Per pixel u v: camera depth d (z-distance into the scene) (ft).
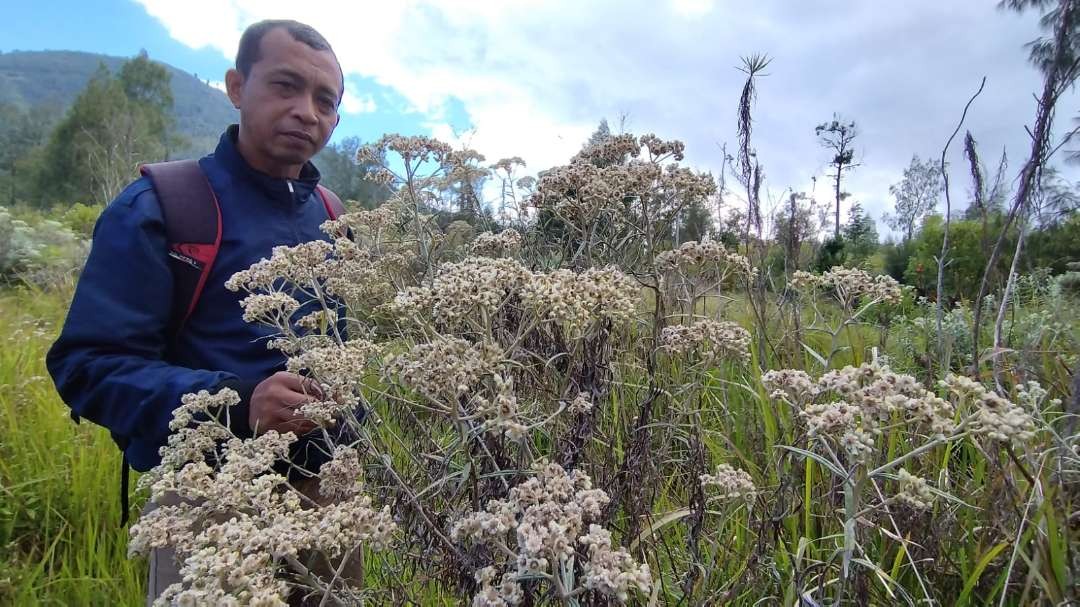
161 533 5.05
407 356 6.16
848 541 5.03
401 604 5.73
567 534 4.35
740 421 10.10
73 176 147.23
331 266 7.39
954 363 11.86
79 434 12.65
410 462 7.35
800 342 10.27
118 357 6.38
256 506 5.24
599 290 6.35
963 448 8.79
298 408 6.21
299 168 8.52
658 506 7.98
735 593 6.30
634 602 6.59
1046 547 5.76
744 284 11.77
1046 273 13.32
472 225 16.46
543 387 7.64
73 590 9.14
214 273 7.29
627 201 11.23
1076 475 6.67
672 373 9.69
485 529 4.50
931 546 6.64
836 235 34.83
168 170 7.37
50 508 10.72
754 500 6.44
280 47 7.61
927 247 37.52
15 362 16.21
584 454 6.84
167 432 6.25
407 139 11.54
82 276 6.64
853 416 5.01
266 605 4.09
